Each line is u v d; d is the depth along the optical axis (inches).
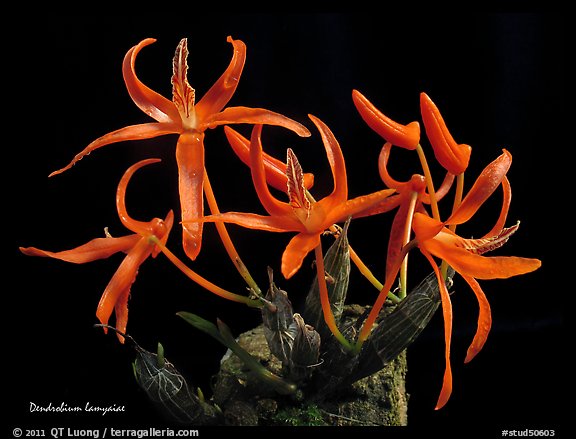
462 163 7.9
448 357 7.6
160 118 8.1
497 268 7.6
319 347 8.2
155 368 8.0
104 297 8.0
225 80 8.1
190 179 7.9
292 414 8.3
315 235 7.8
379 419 8.4
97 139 7.9
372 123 8.0
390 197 8.5
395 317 8.1
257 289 8.2
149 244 8.1
